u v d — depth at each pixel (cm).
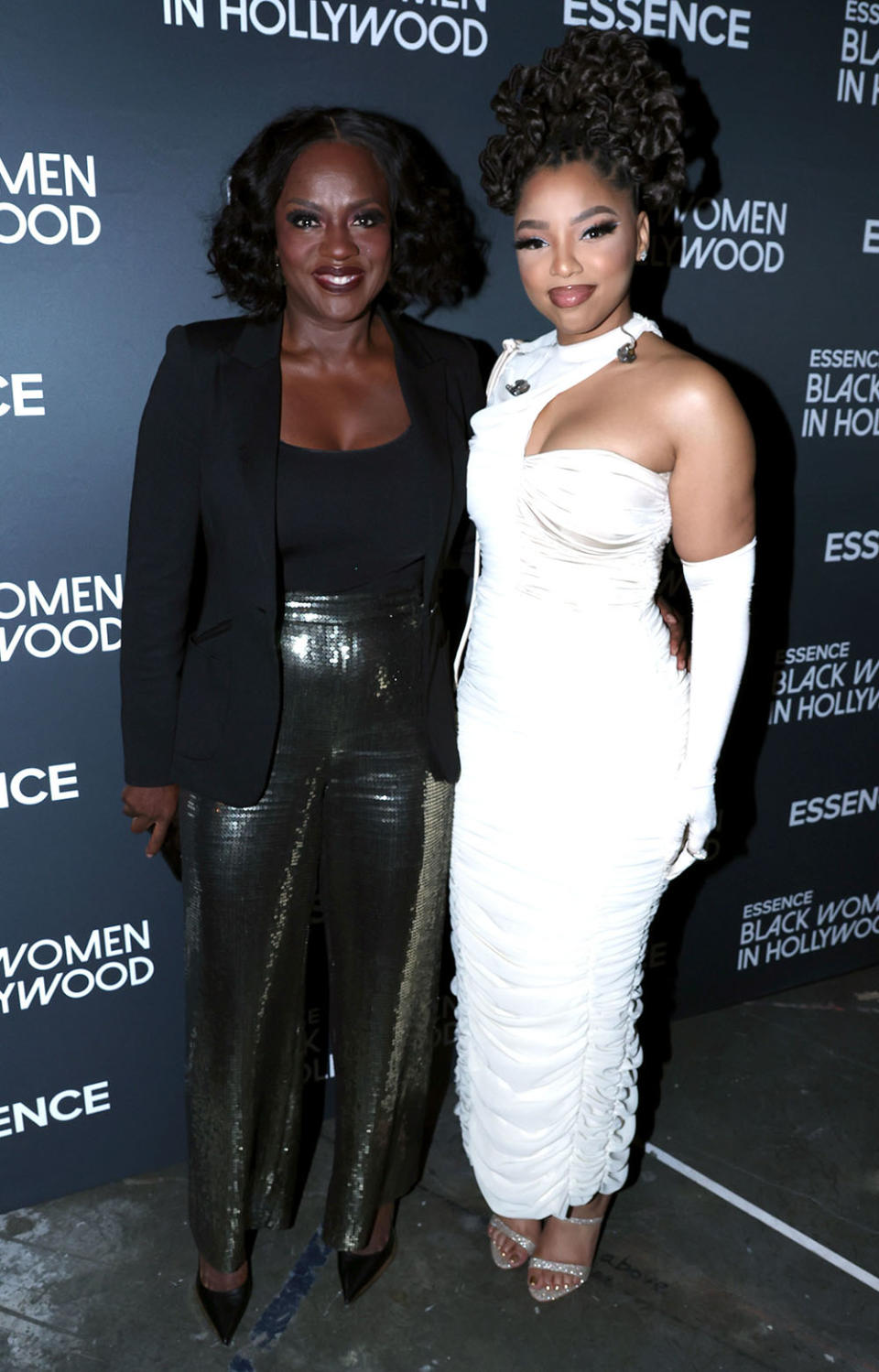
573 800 144
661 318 194
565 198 129
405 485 136
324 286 130
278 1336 165
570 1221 172
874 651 232
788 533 216
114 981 185
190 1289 172
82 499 162
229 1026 150
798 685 227
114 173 150
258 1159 165
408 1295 172
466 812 151
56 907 178
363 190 128
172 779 147
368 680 140
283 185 131
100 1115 191
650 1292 173
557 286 134
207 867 144
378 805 145
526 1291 174
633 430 131
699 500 133
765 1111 212
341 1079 162
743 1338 165
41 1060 184
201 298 160
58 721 170
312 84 158
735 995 244
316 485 132
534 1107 160
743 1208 190
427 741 146
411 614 143
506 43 169
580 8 172
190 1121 158
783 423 209
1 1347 161
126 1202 190
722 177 190
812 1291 174
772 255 198
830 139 196
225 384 132
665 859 151
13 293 150
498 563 144
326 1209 168
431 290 150
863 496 221
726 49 184
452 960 215
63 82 144
